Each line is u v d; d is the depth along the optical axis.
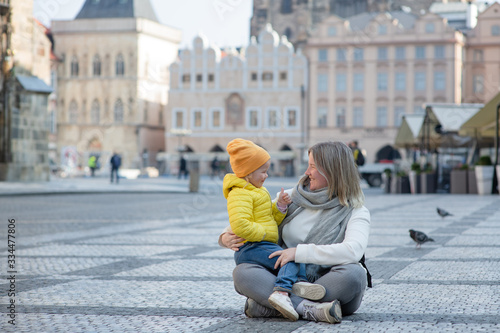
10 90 34.41
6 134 34.44
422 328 4.61
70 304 5.64
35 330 4.67
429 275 7.04
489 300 5.64
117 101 82.06
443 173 31.55
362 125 74.94
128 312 5.30
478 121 27.06
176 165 77.62
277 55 76.19
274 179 64.00
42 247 10.09
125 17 82.38
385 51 74.25
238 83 77.19
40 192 26.84
